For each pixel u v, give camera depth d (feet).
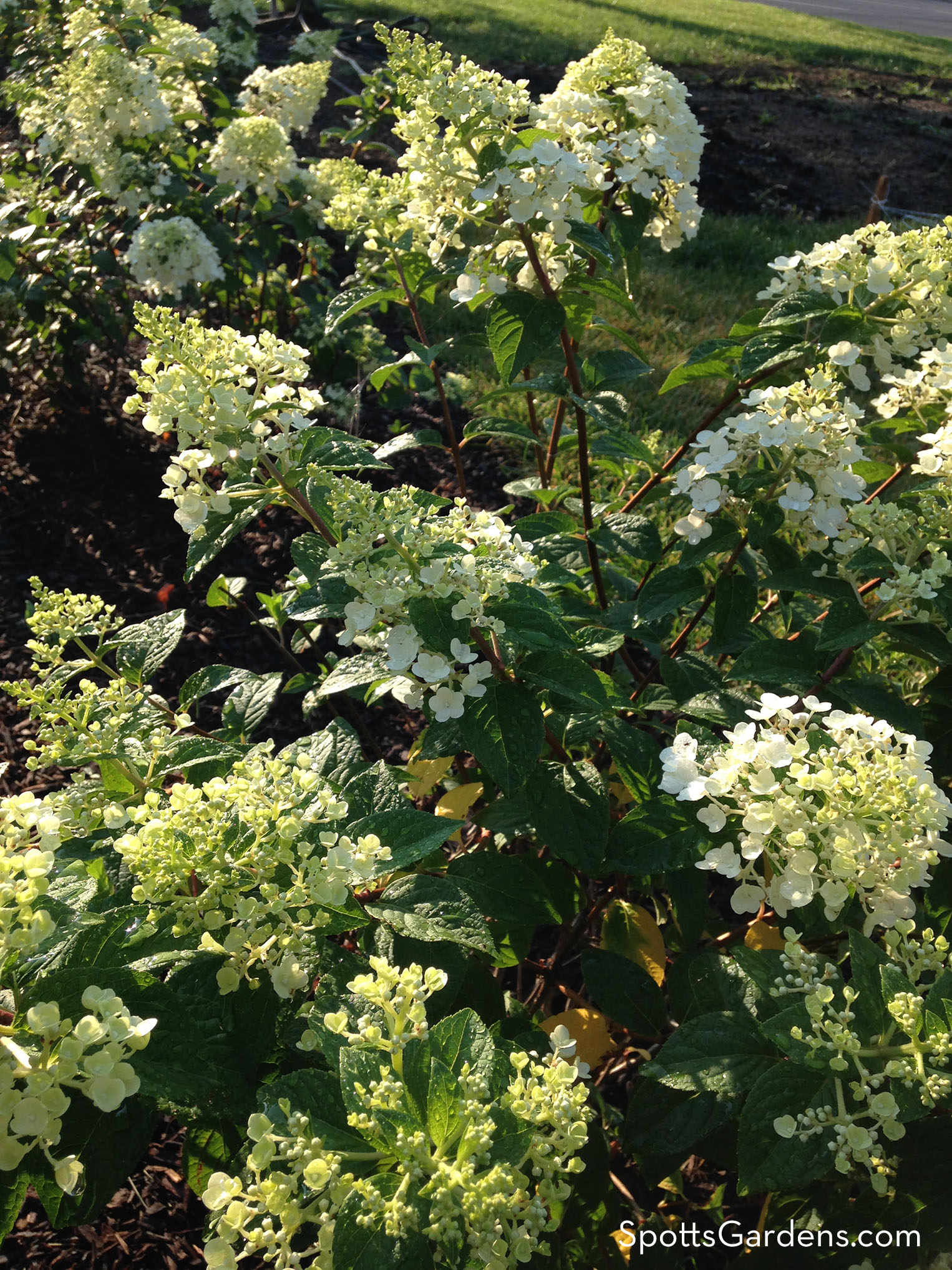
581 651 2.98
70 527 6.02
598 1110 2.87
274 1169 2.08
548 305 3.21
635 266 3.85
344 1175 1.81
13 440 6.58
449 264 3.56
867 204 12.71
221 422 2.37
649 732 3.68
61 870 2.14
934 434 2.95
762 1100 2.08
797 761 2.28
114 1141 1.98
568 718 2.93
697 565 3.20
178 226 5.70
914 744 2.31
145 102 5.93
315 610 2.46
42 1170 1.92
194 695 3.07
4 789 4.60
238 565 5.97
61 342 6.25
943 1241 2.15
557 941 4.04
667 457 5.99
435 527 2.39
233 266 6.76
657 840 2.64
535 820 2.76
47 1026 1.73
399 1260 1.75
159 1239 3.19
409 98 3.11
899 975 2.04
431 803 4.31
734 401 3.66
